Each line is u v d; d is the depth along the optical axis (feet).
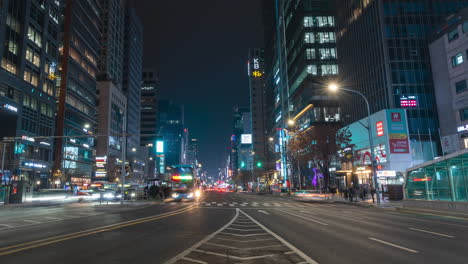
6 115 179.63
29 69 200.13
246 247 32.99
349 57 252.01
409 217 68.28
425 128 190.60
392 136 178.50
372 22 219.41
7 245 34.19
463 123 169.68
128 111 508.94
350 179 208.64
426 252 30.60
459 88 173.58
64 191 155.12
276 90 460.55
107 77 399.85
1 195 122.52
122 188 108.99
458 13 174.91
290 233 43.14
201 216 69.77
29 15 201.36
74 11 294.05
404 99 196.13
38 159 204.85
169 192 162.61
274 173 378.12
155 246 33.53
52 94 225.15
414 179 97.66
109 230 46.29
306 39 311.27
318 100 284.82
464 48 170.40
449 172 83.35
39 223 56.24
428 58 202.90
